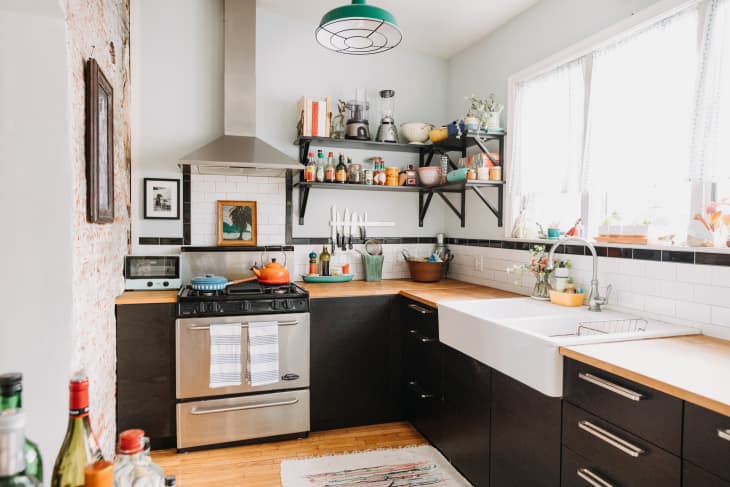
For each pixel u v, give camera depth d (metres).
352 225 3.75
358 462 2.60
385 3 3.04
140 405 2.68
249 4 3.30
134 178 3.22
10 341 1.62
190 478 2.42
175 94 3.29
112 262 2.54
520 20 3.09
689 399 1.20
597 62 2.46
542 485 1.80
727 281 1.79
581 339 1.72
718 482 1.14
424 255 3.94
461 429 2.41
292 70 3.54
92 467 0.65
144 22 3.21
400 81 3.83
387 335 3.15
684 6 1.99
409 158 3.89
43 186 1.63
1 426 0.61
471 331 2.23
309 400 2.94
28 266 1.63
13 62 1.60
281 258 3.47
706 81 1.89
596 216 2.60
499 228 3.27
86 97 1.89
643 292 2.16
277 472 2.49
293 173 3.53
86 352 1.89
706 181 1.88
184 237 3.34
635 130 2.26
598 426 1.53
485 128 3.14
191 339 2.69
